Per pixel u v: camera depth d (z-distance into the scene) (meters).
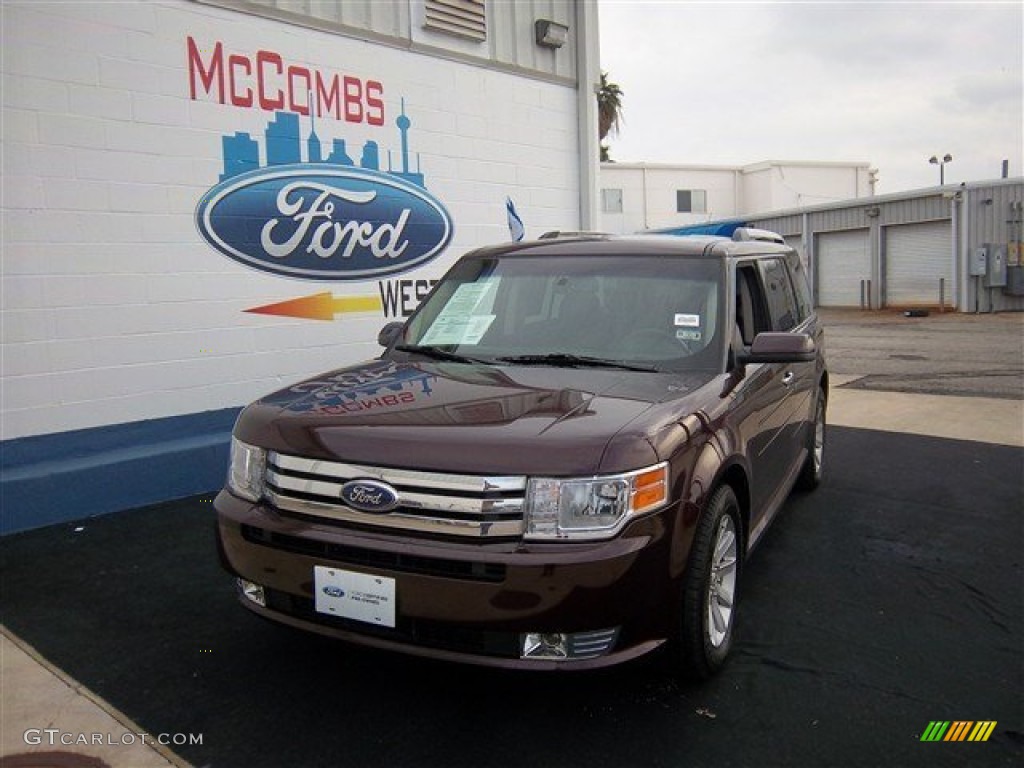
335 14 7.09
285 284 6.89
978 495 6.19
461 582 2.82
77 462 5.65
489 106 8.48
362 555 2.96
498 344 4.23
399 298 7.75
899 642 3.83
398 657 3.65
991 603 4.27
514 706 3.28
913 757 2.95
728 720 3.18
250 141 6.58
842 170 44.53
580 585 2.79
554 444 2.90
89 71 5.70
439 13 7.86
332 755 2.96
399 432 3.03
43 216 5.54
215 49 6.34
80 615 4.09
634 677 3.48
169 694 3.37
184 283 6.26
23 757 2.94
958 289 25.33
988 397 10.45
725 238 5.00
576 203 9.54
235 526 3.26
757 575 4.64
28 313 5.52
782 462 4.89
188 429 6.32
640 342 4.07
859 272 28.80
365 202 7.41
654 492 2.95
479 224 8.47
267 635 3.88
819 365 6.18
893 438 8.16
